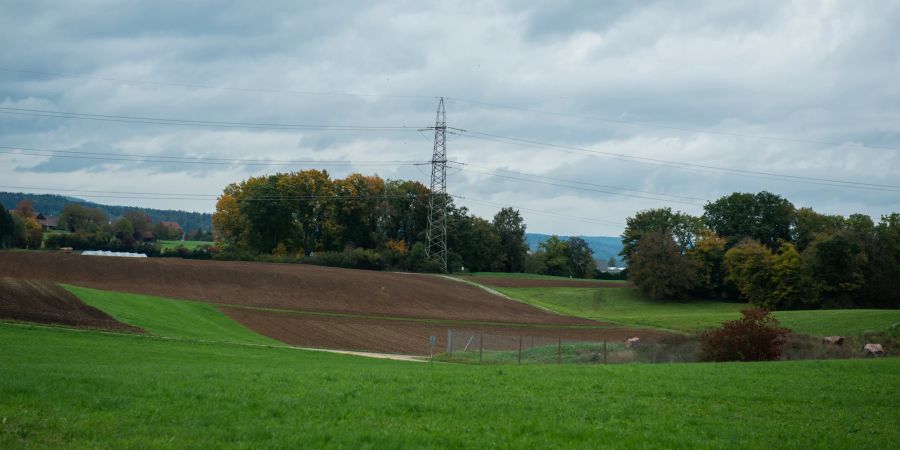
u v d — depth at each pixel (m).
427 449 13.21
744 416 17.53
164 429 14.13
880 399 20.45
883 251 114.25
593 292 123.19
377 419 15.73
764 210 141.62
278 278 91.25
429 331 68.50
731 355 40.06
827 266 110.12
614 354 45.72
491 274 140.62
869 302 114.75
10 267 80.38
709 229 137.62
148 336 43.59
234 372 23.56
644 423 16.22
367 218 150.75
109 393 17.59
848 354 42.62
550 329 76.81
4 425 13.88
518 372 26.59
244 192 143.88
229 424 14.77
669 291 118.19
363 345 57.06
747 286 115.06
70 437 13.41
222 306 71.00
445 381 22.47
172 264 91.50
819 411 18.50
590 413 17.22
